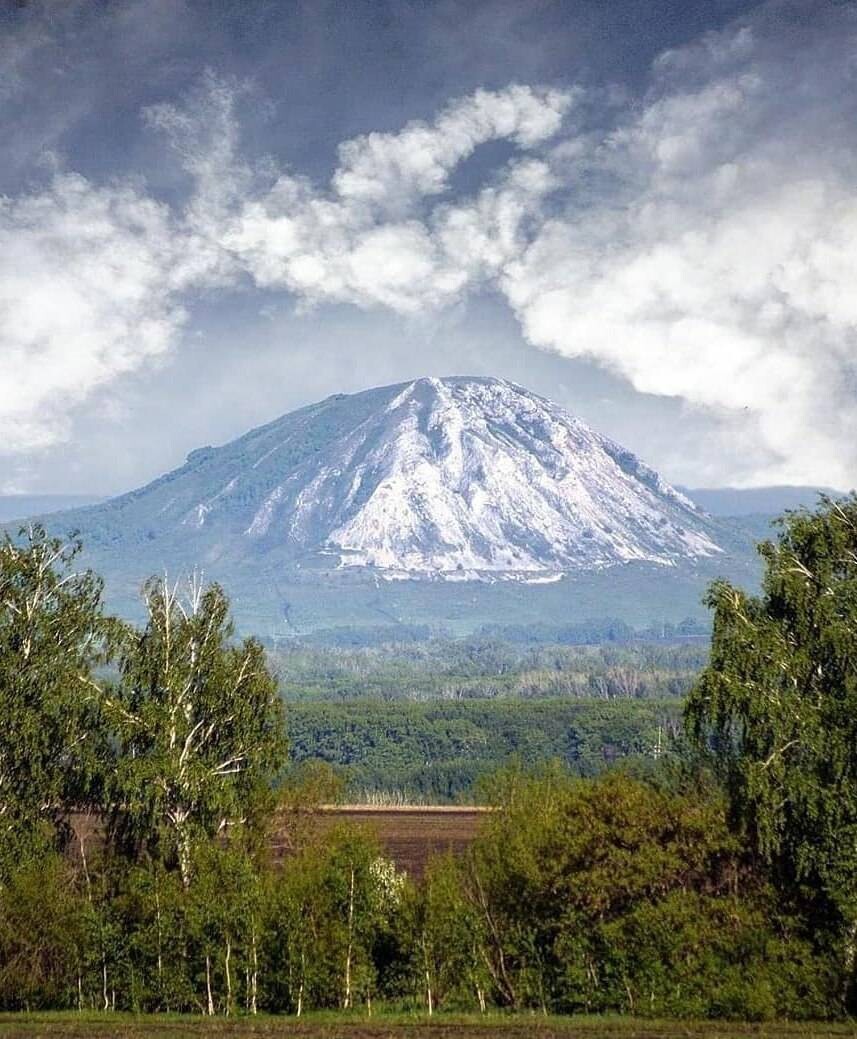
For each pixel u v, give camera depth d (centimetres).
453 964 3891
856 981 3566
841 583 4022
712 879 3859
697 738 4000
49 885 4084
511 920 3944
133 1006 3869
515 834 4003
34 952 3978
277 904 3962
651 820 3891
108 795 4412
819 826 3706
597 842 3875
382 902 4028
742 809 3822
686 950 3656
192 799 4391
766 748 3791
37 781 4431
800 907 3762
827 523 4084
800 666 3888
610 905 3834
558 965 3853
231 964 3897
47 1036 3353
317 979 3866
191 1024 3534
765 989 3519
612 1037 3253
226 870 4047
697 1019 3528
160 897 4009
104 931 3975
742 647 3894
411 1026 3453
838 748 3728
